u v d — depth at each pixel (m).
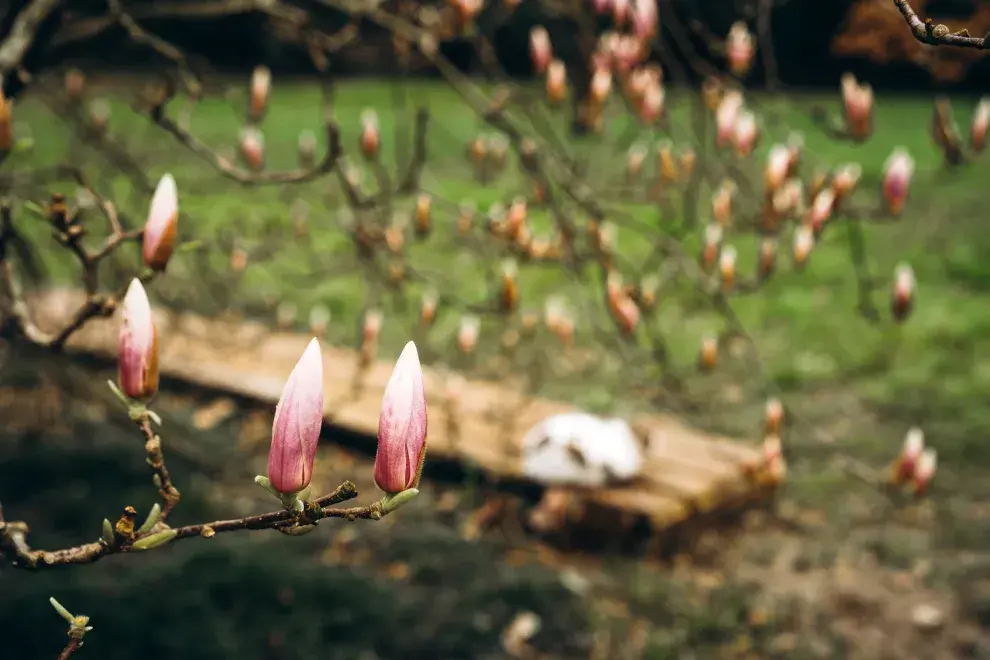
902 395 6.16
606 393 5.88
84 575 3.74
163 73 2.82
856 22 4.26
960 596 4.15
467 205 3.97
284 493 1.16
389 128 15.16
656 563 4.28
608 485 4.41
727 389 6.22
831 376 6.46
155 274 1.52
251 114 3.65
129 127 7.32
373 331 4.82
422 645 3.61
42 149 9.05
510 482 4.54
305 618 3.64
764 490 4.65
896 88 19.03
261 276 7.77
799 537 4.55
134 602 3.58
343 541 4.27
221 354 5.91
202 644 3.44
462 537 4.39
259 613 3.65
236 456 5.00
